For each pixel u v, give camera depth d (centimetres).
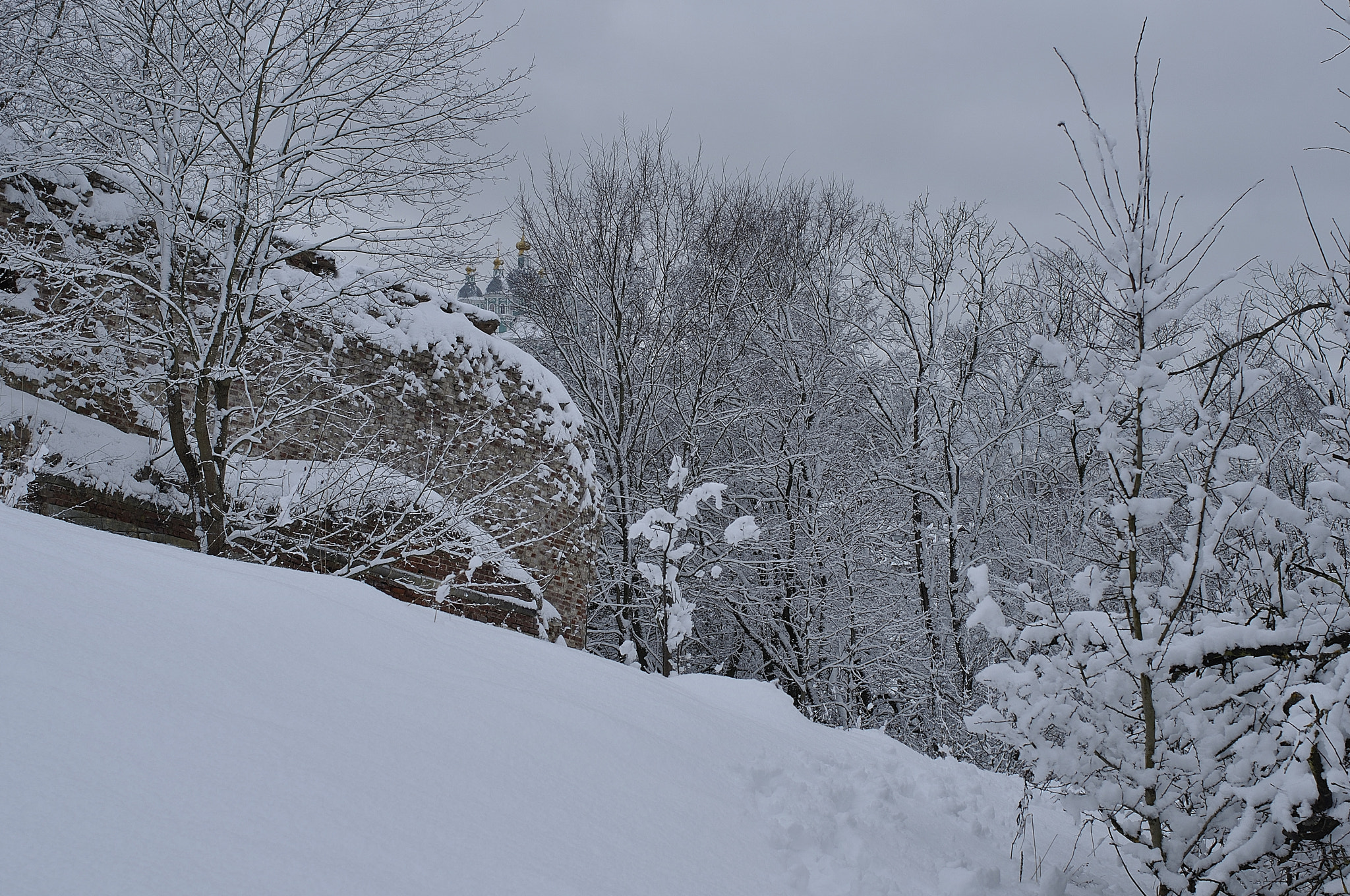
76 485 895
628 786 399
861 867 427
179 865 217
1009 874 503
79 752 249
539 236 2372
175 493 1000
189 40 1016
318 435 1138
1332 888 445
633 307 2302
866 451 2289
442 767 338
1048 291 1762
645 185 2375
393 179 1068
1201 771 469
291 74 1047
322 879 234
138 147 1020
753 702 770
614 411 2202
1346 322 487
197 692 316
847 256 2570
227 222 1001
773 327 2334
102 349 991
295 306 1064
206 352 959
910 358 2283
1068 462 2100
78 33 985
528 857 294
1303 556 553
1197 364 470
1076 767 475
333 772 297
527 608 1302
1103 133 457
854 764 656
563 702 469
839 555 2038
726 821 418
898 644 1959
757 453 2273
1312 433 529
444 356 1272
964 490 2125
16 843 202
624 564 1961
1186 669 473
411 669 433
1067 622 480
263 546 1034
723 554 2048
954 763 828
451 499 1155
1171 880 448
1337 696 405
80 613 343
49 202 974
